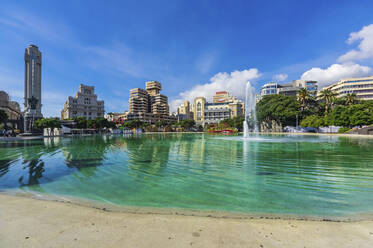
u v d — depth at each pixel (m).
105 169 8.87
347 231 3.23
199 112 138.25
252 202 4.84
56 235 3.06
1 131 45.78
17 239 2.92
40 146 20.19
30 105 60.44
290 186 6.21
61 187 6.17
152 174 7.96
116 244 2.80
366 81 87.38
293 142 23.38
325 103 63.16
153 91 162.25
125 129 79.38
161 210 4.30
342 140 26.45
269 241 2.91
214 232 3.19
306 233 3.16
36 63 105.62
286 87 121.12
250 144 21.28
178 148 17.81
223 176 7.59
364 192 5.61
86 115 117.44
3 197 5.09
